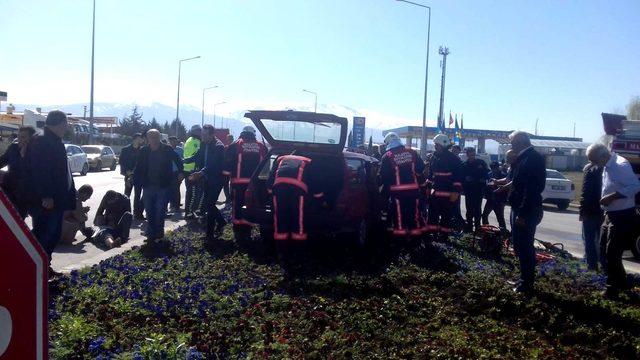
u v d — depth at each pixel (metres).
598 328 6.04
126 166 13.80
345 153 11.12
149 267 7.85
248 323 5.60
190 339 5.02
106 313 5.72
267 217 9.71
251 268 8.12
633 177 7.36
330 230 9.53
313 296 6.68
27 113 37.25
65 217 10.08
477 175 13.22
